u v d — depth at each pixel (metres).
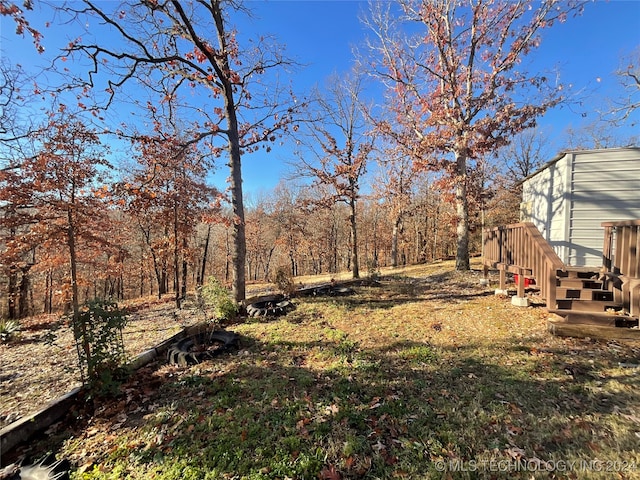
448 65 10.11
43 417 2.90
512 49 9.73
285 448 2.37
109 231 13.79
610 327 4.25
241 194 7.63
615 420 2.47
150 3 5.80
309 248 29.56
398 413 2.76
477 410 2.74
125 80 6.21
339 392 3.20
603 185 7.13
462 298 7.36
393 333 5.11
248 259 31.55
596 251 7.17
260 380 3.56
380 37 11.45
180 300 10.56
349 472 2.10
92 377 3.29
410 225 30.64
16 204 8.69
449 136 10.10
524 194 10.52
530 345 4.20
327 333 5.22
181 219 12.34
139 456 2.38
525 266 5.87
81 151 8.75
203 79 7.37
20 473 2.26
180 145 6.99
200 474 2.16
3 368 4.71
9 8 4.45
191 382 3.60
